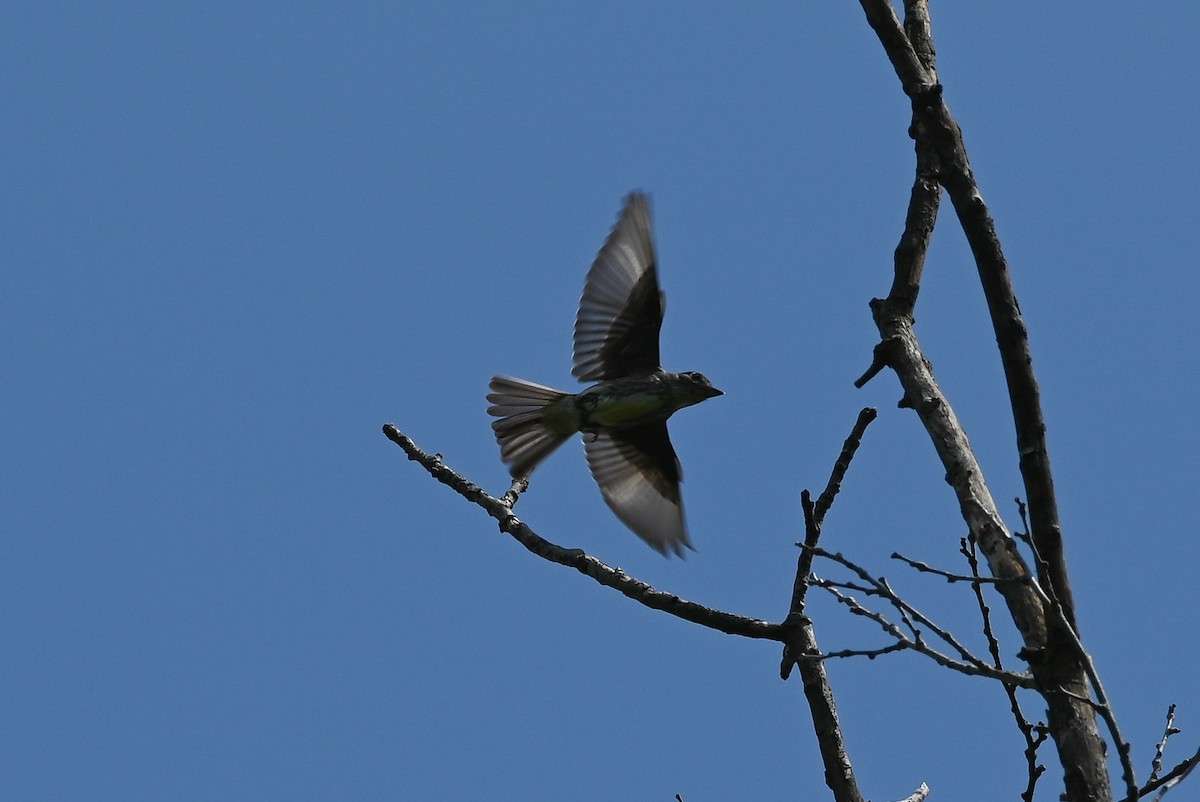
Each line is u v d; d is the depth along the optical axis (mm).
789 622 12031
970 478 10172
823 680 11758
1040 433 10508
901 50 11594
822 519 12305
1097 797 9102
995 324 10805
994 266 10922
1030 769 10594
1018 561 9727
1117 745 8828
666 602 12406
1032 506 10336
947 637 9320
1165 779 9930
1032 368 10664
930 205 11344
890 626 9305
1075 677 9391
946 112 11438
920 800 11797
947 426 10453
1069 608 10016
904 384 10844
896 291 11242
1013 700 10594
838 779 11453
